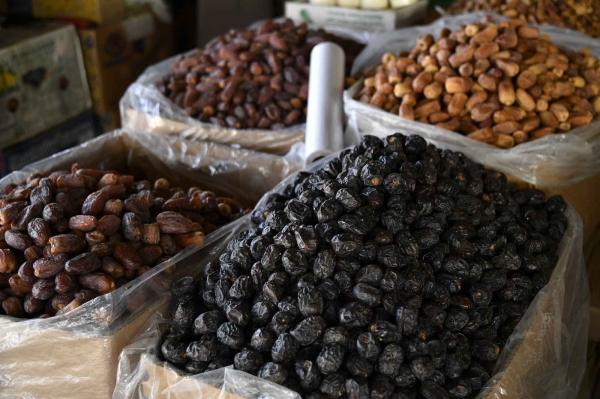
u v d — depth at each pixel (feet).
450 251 2.77
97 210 3.01
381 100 3.91
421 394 2.44
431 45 4.09
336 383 2.39
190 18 7.50
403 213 2.70
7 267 2.84
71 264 2.77
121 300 2.71
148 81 4.71
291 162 3.80
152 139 4.06
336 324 2.53
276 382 2.40
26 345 2.68
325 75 4.18
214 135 4.28
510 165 3.50
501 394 2.47
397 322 2.49
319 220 2.67
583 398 3.16
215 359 2.55
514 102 3.71
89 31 5.72
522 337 2.64
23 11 5.90
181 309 2.70
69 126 5.85
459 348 2.57
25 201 3.12
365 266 2.57
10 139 5.27
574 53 4.04
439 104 3.78
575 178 3.56
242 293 2.63
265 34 4.75
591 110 3.78
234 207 3.63
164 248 3.03
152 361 2.60
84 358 2.67
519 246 2.99
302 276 2.60
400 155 2.89
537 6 4.97
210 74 4.55
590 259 3.76
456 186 2.97
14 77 5.19
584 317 3.17
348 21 5.57
